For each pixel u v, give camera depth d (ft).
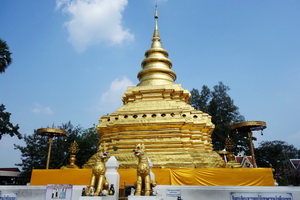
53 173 47.21
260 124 62.18
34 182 47.14
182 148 54.03
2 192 42.86
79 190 40.06
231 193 38.83
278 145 159.94
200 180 43.14
